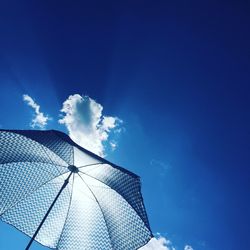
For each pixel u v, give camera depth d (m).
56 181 3.68
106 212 3.46
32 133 3.10
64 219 3.62
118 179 3.28
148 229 3.01
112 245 3.29
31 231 3.47
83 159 3.28
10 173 3.41
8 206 3.41
